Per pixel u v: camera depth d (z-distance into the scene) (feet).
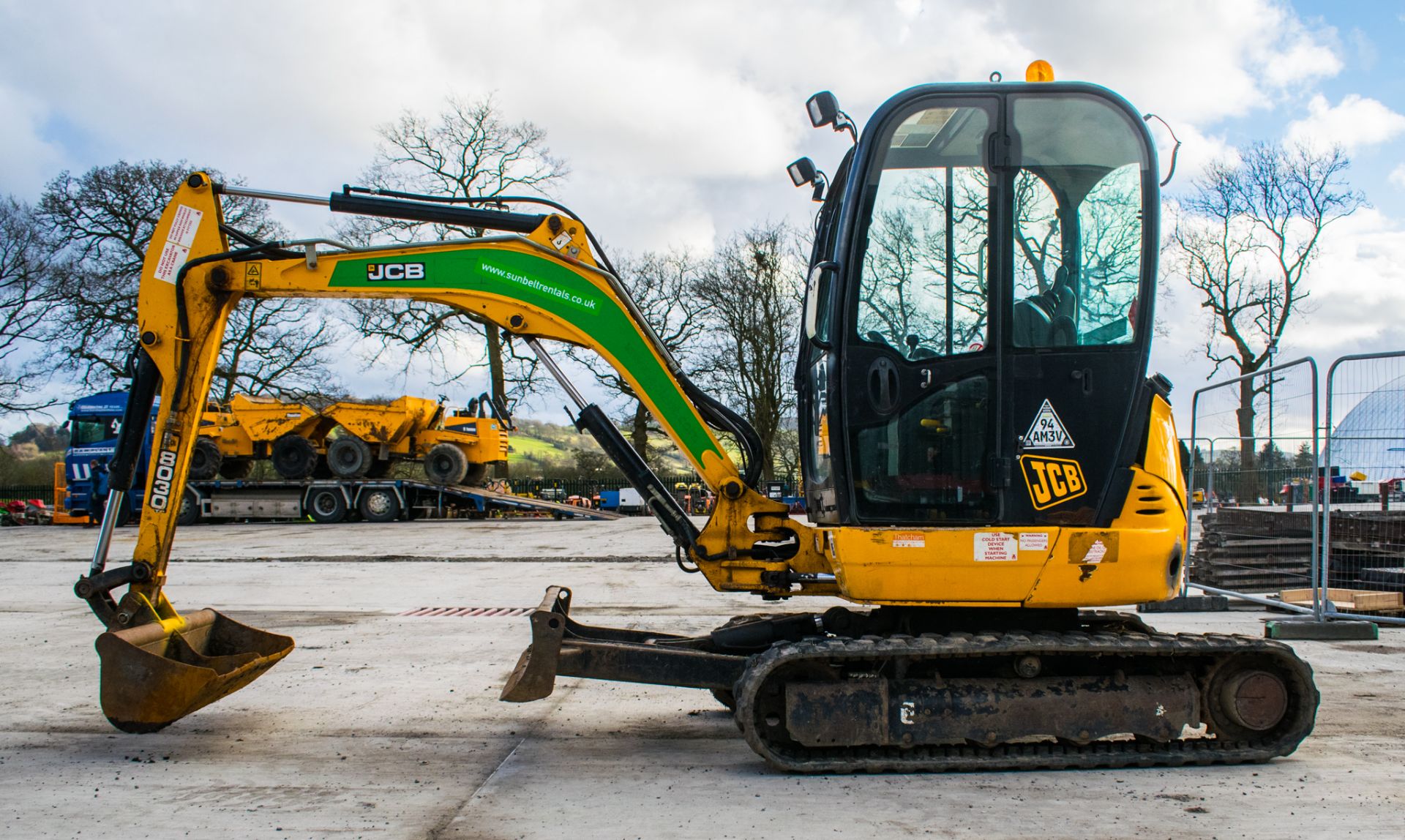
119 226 90.43
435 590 33.04
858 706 12.57
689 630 24.85
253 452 80.18
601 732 15.25
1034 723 12.63
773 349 97.30
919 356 13.32
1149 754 12.84
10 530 77.30
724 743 14.58
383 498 78.95
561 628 13.21
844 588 13.12
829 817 11.18
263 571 39.37
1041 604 12.84
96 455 80.89
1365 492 25.17
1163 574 12.95
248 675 15.25
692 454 15.38
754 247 97.50
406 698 17.49
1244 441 29.27
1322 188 84.43
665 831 10.77
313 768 13.37
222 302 15.70
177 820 11.27
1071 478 13.03
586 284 15.49
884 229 13.41
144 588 15.17
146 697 13.94
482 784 12.60
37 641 23.40
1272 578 28.43
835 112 15.14
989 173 13.33
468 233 53.72
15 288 92.07
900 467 13.30
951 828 10.79
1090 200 13.29
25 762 13.69
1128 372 13.12
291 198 15.90
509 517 84.07
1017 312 13.21
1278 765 13.07
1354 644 22.38
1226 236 87.61
